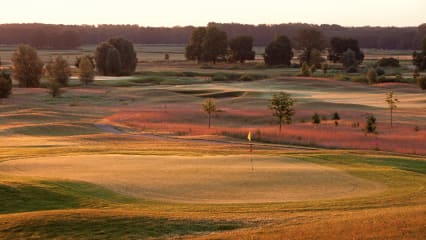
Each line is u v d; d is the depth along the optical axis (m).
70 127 68.56
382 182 30.31
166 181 29.64
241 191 27.62
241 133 60.00
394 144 51.72
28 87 136.00
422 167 36.00
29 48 138.00
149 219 21.53
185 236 19.84
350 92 119.88
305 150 46.56
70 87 133.38
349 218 21.36
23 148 47.88
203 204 24.94
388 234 18.69
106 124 74.06
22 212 23.48
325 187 28.78
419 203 25.09
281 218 21.94
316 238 18.70
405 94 114.31
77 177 30.36
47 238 19.52
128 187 28.19
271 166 34.59
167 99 109.00
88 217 21.50
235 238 19.14
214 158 38.03
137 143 53.81
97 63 169.75
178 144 52.19
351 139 54.53
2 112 88.62
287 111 63.75
